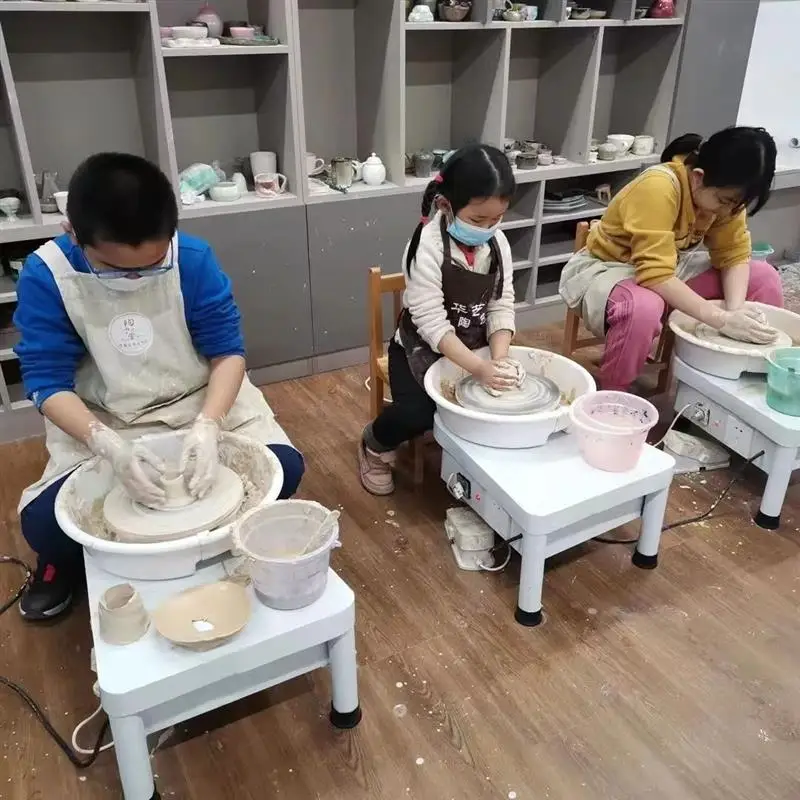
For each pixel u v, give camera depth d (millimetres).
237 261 2393
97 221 1093
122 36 2312
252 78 2557
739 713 1358
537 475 1521
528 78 3117
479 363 1668
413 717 1356
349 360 2762
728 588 1657
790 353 1822
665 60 3016
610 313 2076
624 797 1211
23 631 1550
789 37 3227
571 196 3100
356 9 2596
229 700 1188
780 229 3793
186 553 1168
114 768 1266
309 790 1231
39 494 1387
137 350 1391
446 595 1646
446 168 1646
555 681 1428
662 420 2332
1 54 1867
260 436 1512
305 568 1123
